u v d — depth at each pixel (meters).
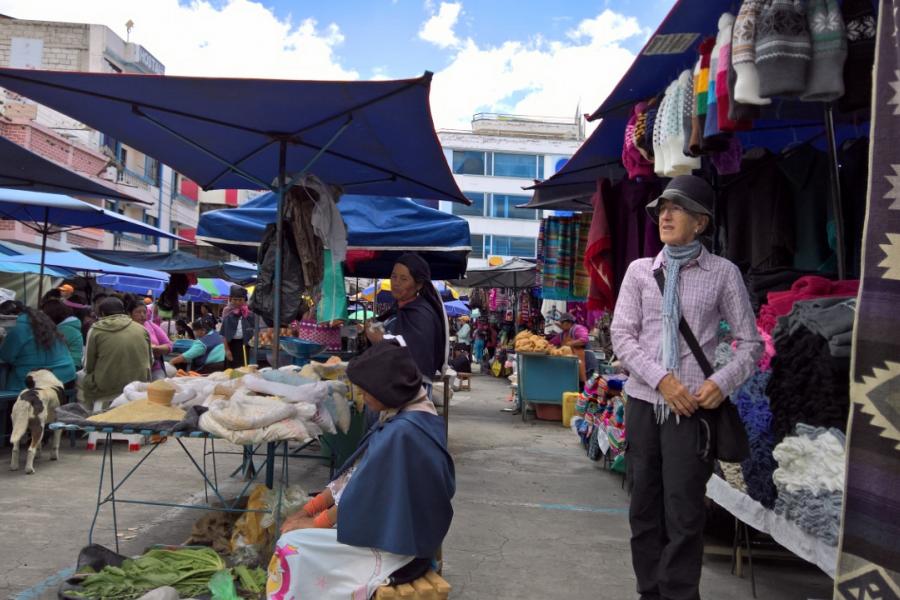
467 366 15.76
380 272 10.07
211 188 6.50
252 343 7.91
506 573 4.01
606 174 6.71
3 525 4.46
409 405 2.95
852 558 1.87
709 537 4.47
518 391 11.80
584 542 4.67
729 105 2.96
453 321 24.94
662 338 2.95
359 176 5.84
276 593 2.79
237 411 3.29
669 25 3.67
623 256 5.58
